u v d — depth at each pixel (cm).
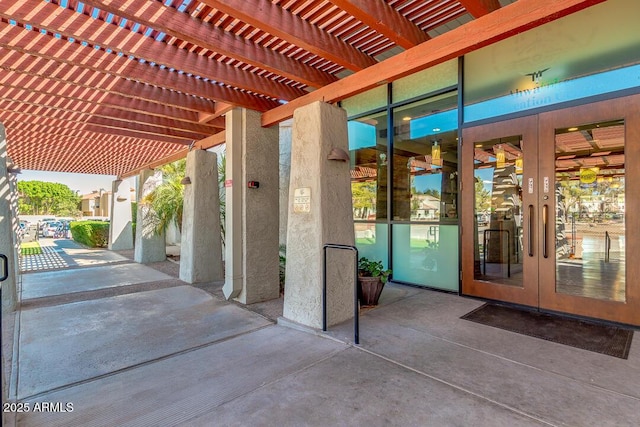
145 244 851
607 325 327
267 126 480
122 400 219
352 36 333
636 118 312
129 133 611
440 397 212
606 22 337
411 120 507
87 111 487
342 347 291
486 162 421
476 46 273
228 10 249
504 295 403
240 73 392
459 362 258
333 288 347
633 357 260
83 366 270
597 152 338
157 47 326
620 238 325
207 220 617
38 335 340
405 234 515
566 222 359
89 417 202
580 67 352
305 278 350
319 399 213
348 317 360
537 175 374
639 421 185
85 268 758
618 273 328
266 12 270
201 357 283
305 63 382
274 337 325
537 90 381
